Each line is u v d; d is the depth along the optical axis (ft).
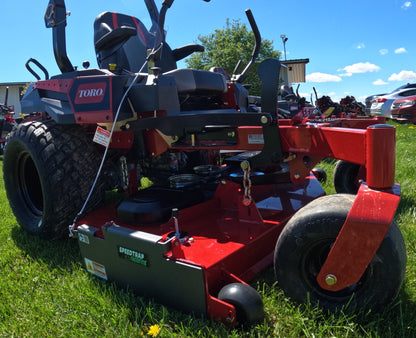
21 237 8.79
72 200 7.76
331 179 12.17
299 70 70.95
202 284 4.68
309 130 5.58
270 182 7.48
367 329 4.47
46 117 9.18
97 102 6.81
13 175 9.22
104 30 9.51
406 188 10.69
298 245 4.75
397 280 4.35
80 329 5.02
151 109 6.66
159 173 10.11
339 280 4.46
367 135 4.49
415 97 36.47
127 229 5.61
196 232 6.07
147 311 5.03
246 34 50.52
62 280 6.53
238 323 4.69
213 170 8.52
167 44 10.63
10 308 5.74
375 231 4.16
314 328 4.66
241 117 5.76
